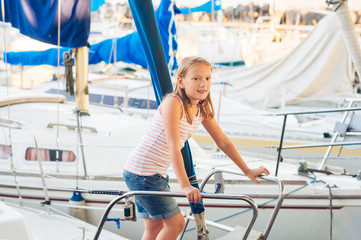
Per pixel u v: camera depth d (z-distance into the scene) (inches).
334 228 136.0
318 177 145.7
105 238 115.8
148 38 101.9
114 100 248.8
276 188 138.5
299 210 135.9
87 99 171.5
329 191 134.5
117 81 260.1
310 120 258.5
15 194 151.9
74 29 137.2
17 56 182.7
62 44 138.6
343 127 156.1
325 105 265.4
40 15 134.5
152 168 80.4
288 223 136.9
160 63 102.9
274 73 272.4
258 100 274.5
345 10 143.3
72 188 139.6
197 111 80.4
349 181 145.1
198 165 149.9
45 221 121.4
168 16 177.8
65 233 113.2
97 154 153.9
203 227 77.2
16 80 187.6
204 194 70.7
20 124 163.3
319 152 238.1
